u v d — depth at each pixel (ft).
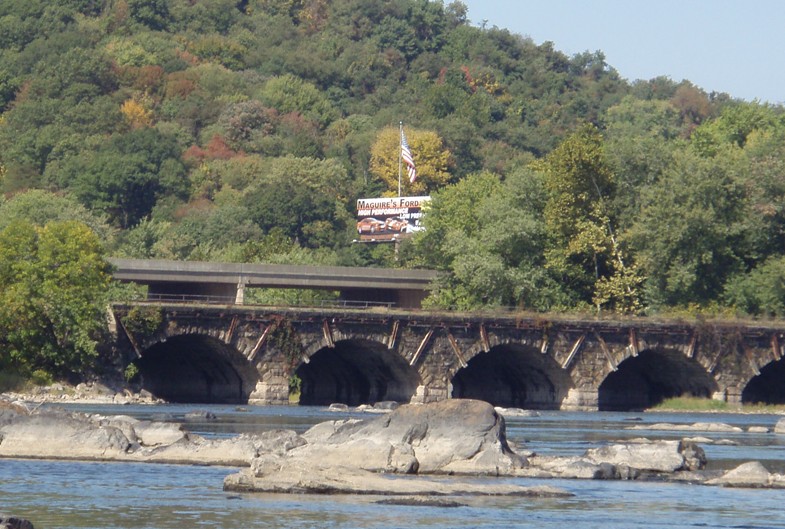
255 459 506.89
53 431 588.09
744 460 638.12
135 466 556.51
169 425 620.90
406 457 527.81
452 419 543.80
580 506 467.93
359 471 507.30
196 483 505.25
